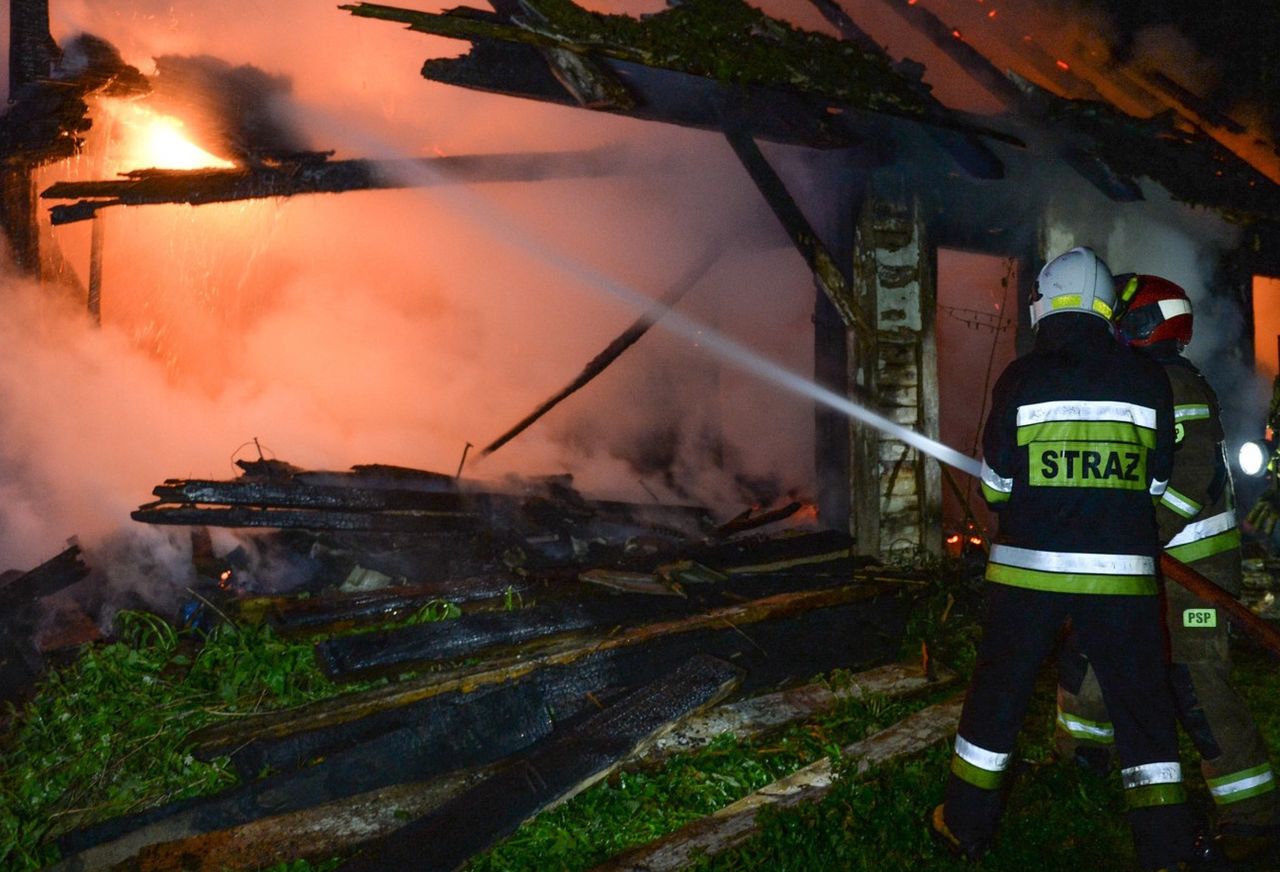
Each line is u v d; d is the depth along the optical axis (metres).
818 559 6.69
